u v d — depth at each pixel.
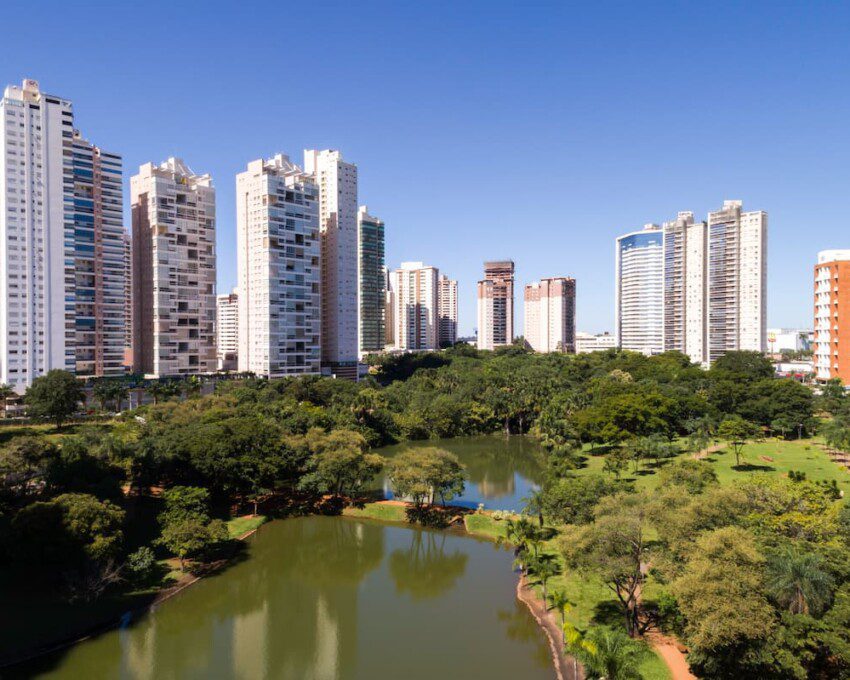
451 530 84.62
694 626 39.72
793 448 120.62
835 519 55.16
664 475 79.12
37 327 143.38
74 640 54.53
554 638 53.94
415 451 91.12
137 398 165.00
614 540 47.53
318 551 79.06
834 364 164.75
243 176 190.75
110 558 62.03
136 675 50.56
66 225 148.75
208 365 188.50
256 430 93.94
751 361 194.62
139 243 183.25
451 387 185.50
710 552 42.41
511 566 72.12
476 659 52.41
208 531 69.56
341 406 146.12
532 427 160.00
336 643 55.66
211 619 61.09
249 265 190.50
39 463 82.00
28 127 142.25
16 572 63.28
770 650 36.88
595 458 121.19
